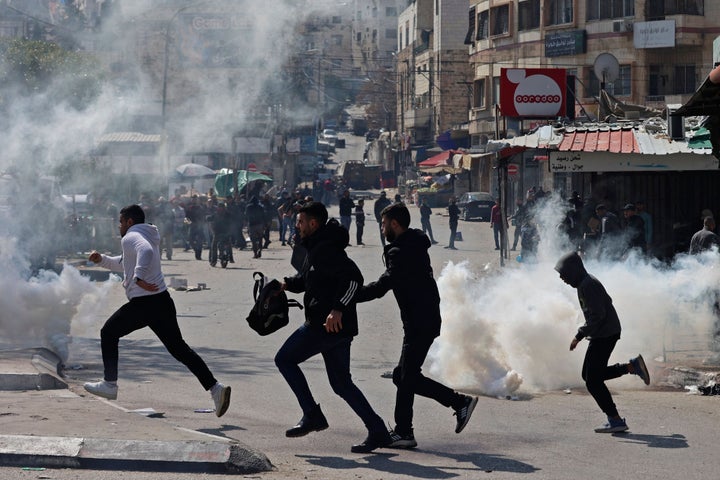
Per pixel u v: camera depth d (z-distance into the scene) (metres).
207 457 6.30
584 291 8.21
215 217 27.42
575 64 50.56
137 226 8.27
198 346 13.13
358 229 35.78
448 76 72.62
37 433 6.75
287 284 7.37
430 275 7.40
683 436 7.97
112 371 8.27
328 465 6.70
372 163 94.50
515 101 29.11
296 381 7.14
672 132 16.31
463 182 63.00
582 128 21.30
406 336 7.36
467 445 7.55
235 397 9.36
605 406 8.12
